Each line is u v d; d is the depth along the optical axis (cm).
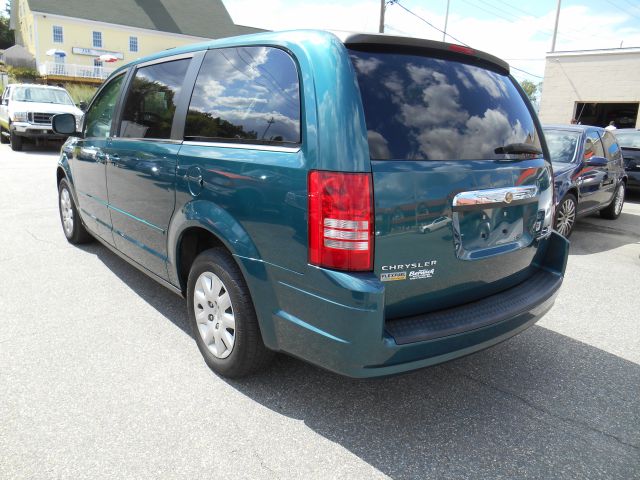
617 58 2050
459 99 266
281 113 255
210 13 4728
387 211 229
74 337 354
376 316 224
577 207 703
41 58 3888
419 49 261
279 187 246
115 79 449
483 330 259
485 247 274
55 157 1360
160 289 447
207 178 289
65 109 1498
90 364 319
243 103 281
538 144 316
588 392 312
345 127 226
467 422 278
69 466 232
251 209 261
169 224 331
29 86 1573
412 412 285
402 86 247
